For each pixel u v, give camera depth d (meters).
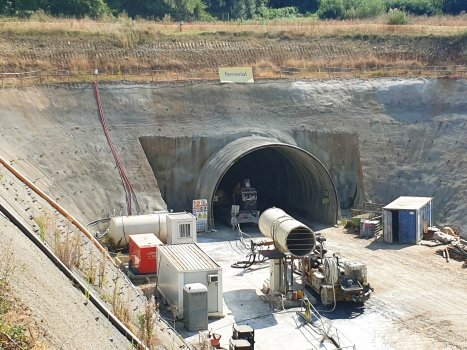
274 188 48.56
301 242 26.17
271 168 48.22
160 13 73.56
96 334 14.68
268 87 44.84
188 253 26.20
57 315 13.98
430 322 24.00
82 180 36.06
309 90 45.22
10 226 17.33
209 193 37.91
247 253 33.47
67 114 39.09
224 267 31.03
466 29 58.12
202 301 22.81
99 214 35.31
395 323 23.95
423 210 36.25
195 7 76.25
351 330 23.27
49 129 37.44
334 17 82.88
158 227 32.69
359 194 42.53
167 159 40.66
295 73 52.09
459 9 87.25
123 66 51.56
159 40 54.59
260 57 55.34
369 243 35.59
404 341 22.25
